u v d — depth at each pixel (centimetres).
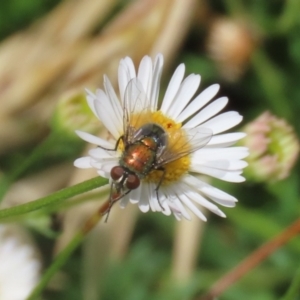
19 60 22
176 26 21
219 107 16
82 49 21
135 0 22
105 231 20
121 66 16
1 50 22
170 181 16
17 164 21
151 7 21
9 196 20
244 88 22
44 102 21
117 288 20
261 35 22
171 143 16
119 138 15
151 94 16
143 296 20
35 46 22
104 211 16
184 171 16
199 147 16
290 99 22
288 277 20
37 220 17
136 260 20
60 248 20
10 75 21
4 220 17
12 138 21
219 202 15
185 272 20
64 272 20
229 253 21
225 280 18
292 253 20
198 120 16
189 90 16
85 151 20
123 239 20
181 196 15
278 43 22
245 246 21
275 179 17
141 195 15
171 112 16
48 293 20
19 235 19
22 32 22
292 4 22
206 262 21
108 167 15
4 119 21
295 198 20
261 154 17
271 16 22
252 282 20
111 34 21
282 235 17
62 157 21
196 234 20
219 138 16
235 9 22
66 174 21
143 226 21
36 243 20
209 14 22
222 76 22
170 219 21
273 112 22
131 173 15
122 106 16
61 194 15
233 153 16
